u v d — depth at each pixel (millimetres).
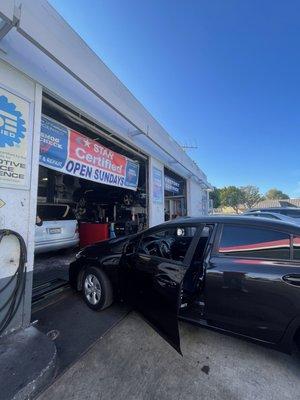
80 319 3381
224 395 2129
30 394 2035
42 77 3375
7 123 2885
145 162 7488
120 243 3711
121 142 5980
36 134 3230
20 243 2902
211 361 2570
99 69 4680
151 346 2807
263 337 2340
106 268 3553
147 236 3391
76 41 4027
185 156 10422
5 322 2717
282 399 2092
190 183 12336
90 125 4863
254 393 2154
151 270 3051
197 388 2203
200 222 3016
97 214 9281
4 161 2828
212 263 2652
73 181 8344
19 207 2965
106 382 2260
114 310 3656
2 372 2145
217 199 52125
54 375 2312
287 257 2352
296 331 2264
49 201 7363
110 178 5980
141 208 8695
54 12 3531
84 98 4336
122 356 2625
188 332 3129
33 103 3225
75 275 4047
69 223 6277
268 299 2293
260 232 2578
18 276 2869
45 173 7344
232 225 2766
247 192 55281
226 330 2545
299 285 2176
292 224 2553
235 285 2459
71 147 4723
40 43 2695
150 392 2150
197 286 2955
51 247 5809
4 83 2877
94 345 2807
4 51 2820
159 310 2838
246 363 2545
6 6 2285
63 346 2771
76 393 2129
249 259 2502
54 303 3848
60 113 4379
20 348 2498
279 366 2504
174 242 3852
